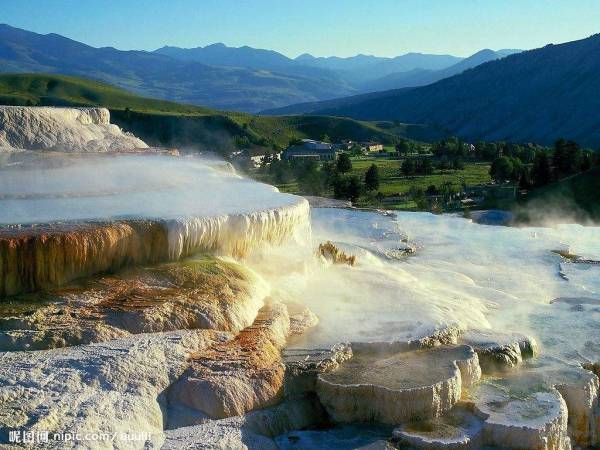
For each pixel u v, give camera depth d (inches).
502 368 631.8
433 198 2886.3
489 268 934.4
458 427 540.1
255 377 540.1
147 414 485.1
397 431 532.4
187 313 579.8
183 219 658.8
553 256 994.7
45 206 709.3
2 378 470.9
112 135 1157.7
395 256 950.4
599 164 2972.4
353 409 554.6
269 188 895.1
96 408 465.7
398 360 601.0
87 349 519.2
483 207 2620.6
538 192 2628.0
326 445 516.4
